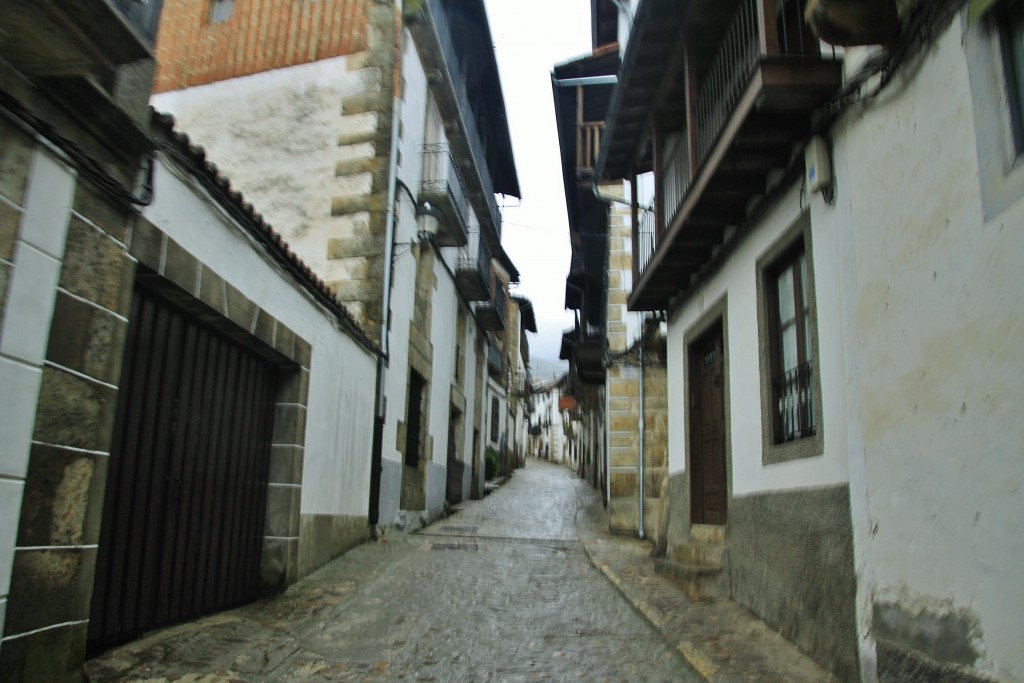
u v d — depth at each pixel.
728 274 6.89
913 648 3.53
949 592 3.28
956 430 3.26
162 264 4.41
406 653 4.95
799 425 5.36
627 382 12.73
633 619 5.98
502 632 5.55
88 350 3.72
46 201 3.42
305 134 10.58
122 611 4.37
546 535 11.38
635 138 9.26
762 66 4.57
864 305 4.12
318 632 5.35
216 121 11.00
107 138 3.79
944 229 3.41
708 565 6.93
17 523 3.25
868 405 4.05
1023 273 2.87
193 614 5.23
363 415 8.99
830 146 4.70
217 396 5.62
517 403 35.25
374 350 9.34
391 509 10.26
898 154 3.84
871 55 4.14
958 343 3.27
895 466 3.76
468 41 14.85
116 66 3.47
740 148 5.35
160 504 4.79
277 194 10.40
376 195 10.09
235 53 11.28
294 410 6.74
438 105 13.16
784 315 5.79
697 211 6.41
